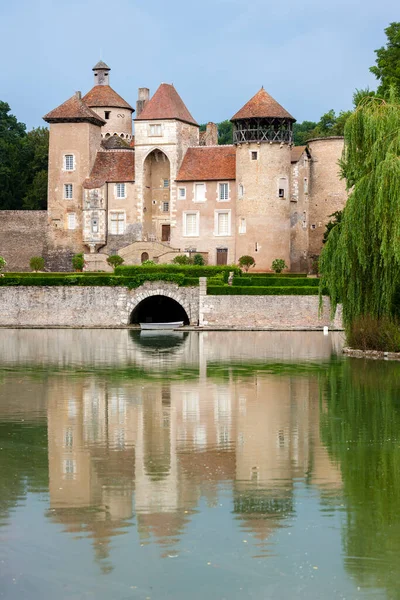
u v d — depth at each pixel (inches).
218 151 4308.6
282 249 4069.9
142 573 896.3
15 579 887.7
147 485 1130.7
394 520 1012.5
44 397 1732.3
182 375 2037.4
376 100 2150.6
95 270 4158.5
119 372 2094.0
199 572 898.1
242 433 1401.3
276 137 4047.7
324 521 1011.9
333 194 4338.1
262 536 973.8
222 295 3405.5
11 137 5246.1
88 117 4389.8
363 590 866.8
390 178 1975.9
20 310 3565.5
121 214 4375.0
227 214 4200.3
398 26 3737.7
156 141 4301.2
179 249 4195.4
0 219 4503.0
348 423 1471.5
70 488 1118.4
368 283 2143.2
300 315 3351.4
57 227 4434.1
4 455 1268.5
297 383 1892.2
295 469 1198.3
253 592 863.7
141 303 3656.5
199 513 1034.1
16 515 1029.8
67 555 932.6
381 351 2262.6
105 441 1349.7
